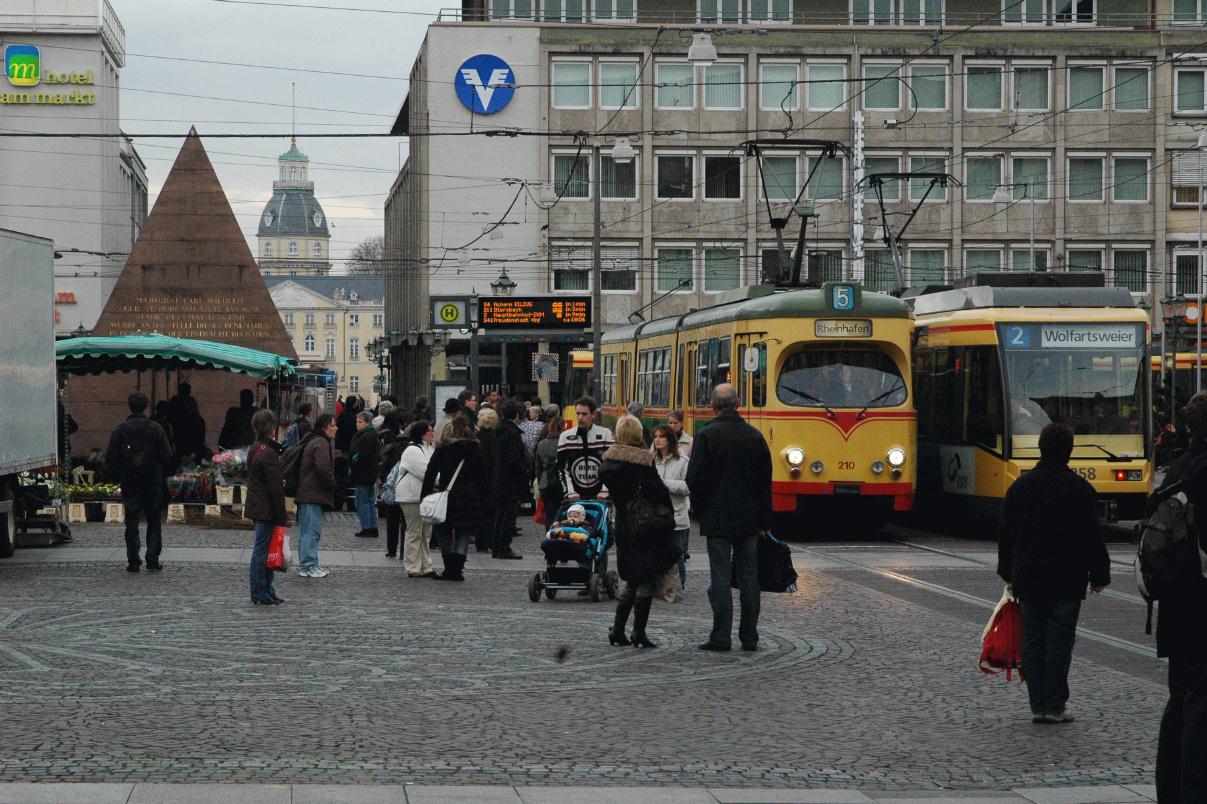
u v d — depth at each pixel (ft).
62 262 287.48
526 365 195.83
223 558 69.56
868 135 213.66
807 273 215.51
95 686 36.88
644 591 44.19
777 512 82.07
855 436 81.51
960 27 213.66
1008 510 34.37
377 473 82.69
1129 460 79.97
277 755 29.32
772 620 50.65
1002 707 35.70
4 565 66.18
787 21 221.25
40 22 285.84
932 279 215.10
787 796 26.89
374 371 615.98
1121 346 80.94
